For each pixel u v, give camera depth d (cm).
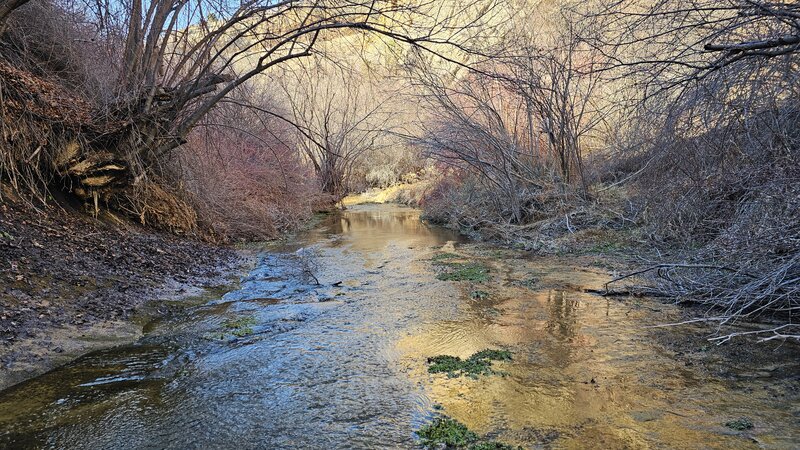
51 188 742
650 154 924
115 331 515
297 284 765
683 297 598
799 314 499
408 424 343
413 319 578
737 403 353
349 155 2372
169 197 950
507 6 1269
